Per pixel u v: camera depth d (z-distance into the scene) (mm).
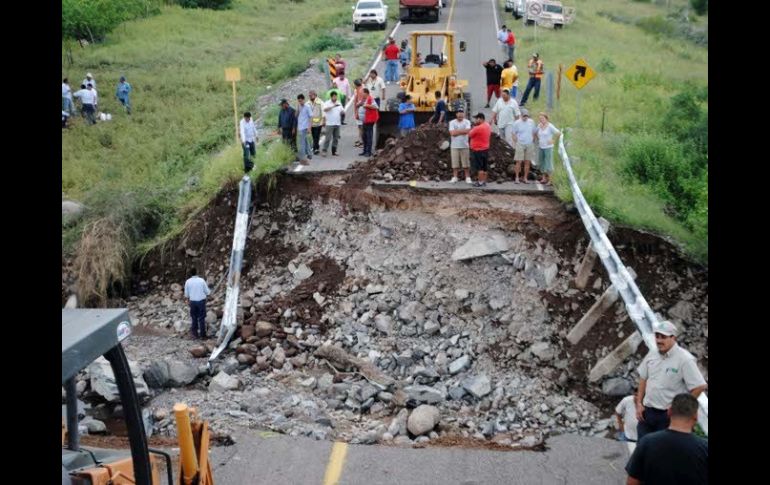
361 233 19078
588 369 15523
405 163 20016
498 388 15211
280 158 20500
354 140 24312
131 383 6238
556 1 48500
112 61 39062
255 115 30531
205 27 47938
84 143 28422
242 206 19719
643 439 7477
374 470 11484
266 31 48719
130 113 31891
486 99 29344
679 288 16969
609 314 16078
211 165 22250
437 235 18297
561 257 17438
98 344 5738
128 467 6754
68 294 19297
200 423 7336
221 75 36812
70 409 6738
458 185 19062
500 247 17625
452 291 17312
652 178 22391
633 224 17703
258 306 18156
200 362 16016
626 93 31453
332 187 19906
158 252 20406
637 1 61969
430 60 25453
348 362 15836
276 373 15750
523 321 16594
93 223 20109
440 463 11750
